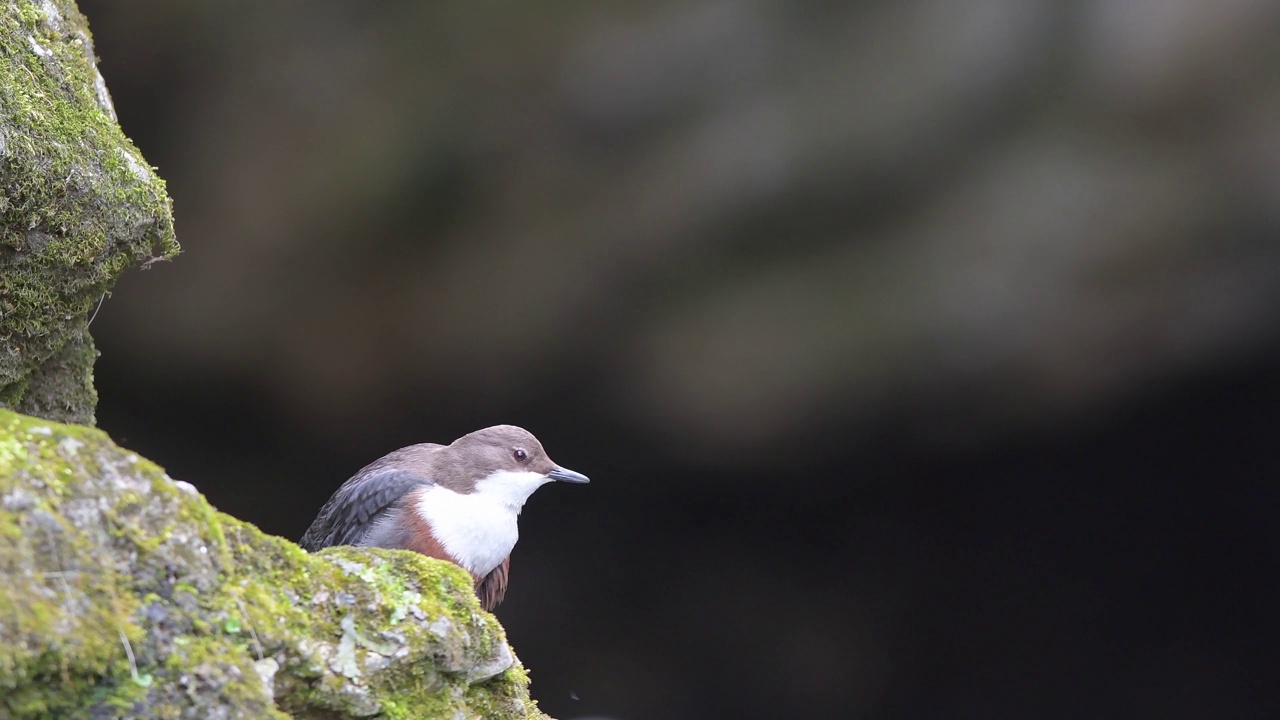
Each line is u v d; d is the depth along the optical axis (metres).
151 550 3.00
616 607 16.83
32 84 4.39
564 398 14.98
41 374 4.79
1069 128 12.29
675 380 14.30
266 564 3.46
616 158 12.90
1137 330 13.29
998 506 16.17
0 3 4.40
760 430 14.84
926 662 16.56
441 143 12.73
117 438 15.13
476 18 12.18
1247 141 11.80
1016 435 15.00
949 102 12.27
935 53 12.12
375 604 3.64
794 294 13.50
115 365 14.41
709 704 16.55
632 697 16.48
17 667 2.58
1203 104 11.77
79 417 4.98
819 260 13.41
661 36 12.26
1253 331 13.26
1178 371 13.90
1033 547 16.50
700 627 16.73
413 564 3.81
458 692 3.83
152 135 12.52
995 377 13.95
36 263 4.37
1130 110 12.00
